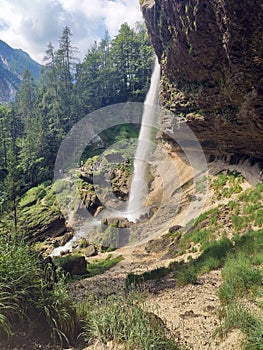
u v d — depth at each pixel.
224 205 13.50
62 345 3.70
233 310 4.55
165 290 7.12
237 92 10.83
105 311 4.30
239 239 9.63
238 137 14.21
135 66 39.91
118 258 12.45
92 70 42.12
